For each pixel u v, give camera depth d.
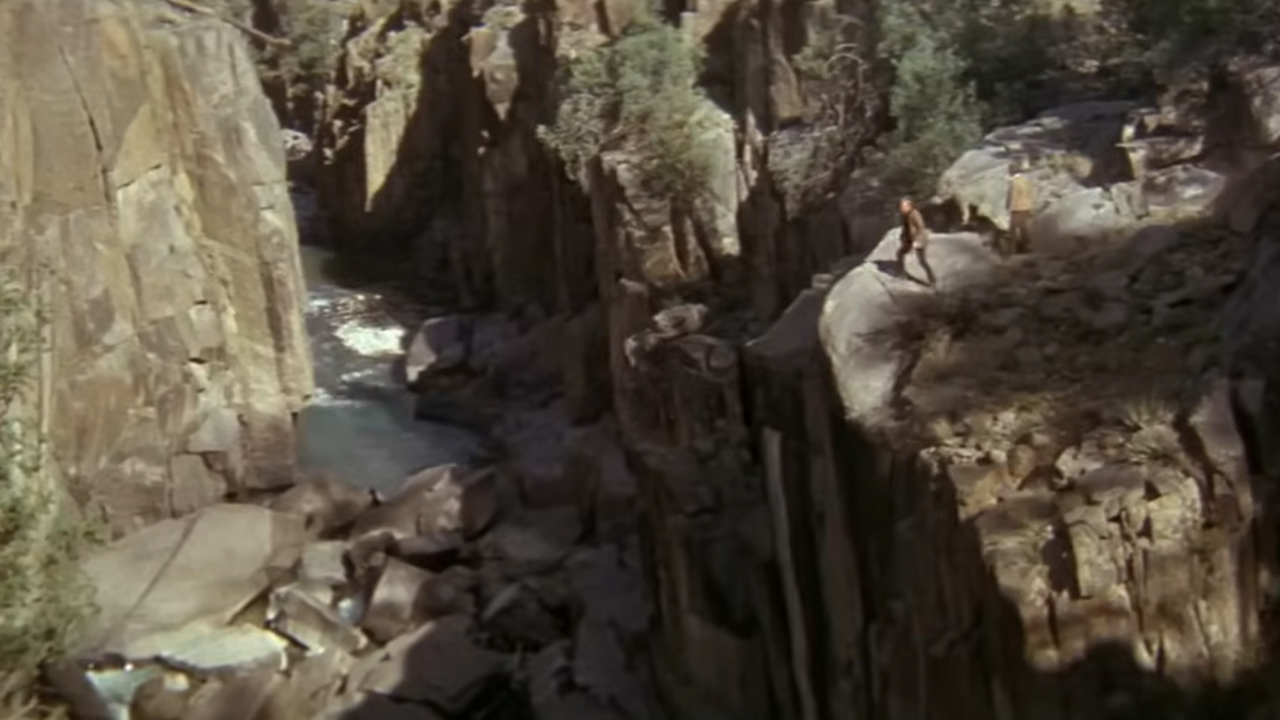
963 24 24.31
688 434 19.97
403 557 24.06
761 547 17.45
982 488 12.68
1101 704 11.61
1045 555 12.00
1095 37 24.08
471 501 25.44
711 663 17.73
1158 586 11.81
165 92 26.73
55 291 24.14
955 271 15.98
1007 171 18.27
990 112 22.48
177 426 26.11
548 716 19.72
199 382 26.58
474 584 22.98
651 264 26.33
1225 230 15.77
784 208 25.27
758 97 27.48
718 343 21.38
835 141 25.33
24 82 23.98
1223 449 12.37
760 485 18.00
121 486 25.22
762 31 27.38
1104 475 12.39
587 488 25.02
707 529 17.88
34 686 20.05
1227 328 13.98
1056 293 15.34
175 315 26.25
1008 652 11.88
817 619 16.09
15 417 21.00
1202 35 20.17
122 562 23.66
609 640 20.86
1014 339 14.71
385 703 20.38
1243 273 14.77
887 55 24.92
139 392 25.53
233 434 26.80
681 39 29.14
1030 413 13.53
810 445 15.82
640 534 21.81
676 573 18.17
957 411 13.77
